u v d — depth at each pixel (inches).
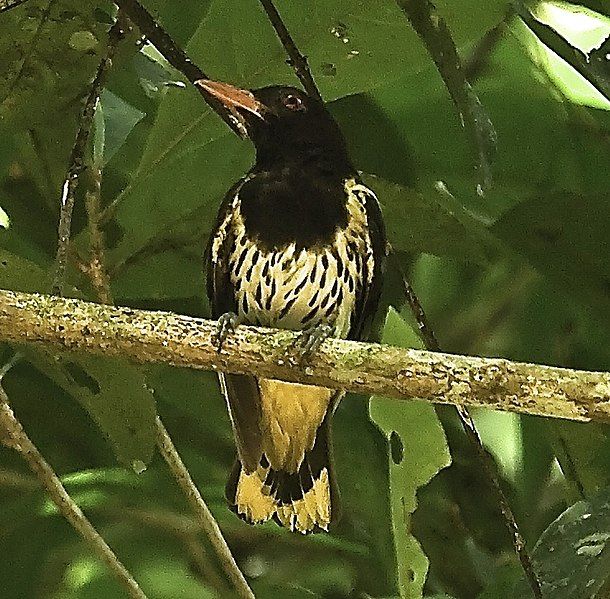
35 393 314.3
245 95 258.7
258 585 299.9
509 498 314.3
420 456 234.4
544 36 247.4
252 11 252.5
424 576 239.0
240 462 266.1
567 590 217.2
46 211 289.0
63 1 241.4
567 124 284.2
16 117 250.8
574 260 259.8
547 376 176.7
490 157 208.8
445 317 326.3
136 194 257.8
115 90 282.8
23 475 311.3
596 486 270.1
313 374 183.8
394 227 271.1
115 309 185.3
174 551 310.2
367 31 249.8
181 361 184.7
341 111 291.7
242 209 266.8
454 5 238.4
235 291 273.6
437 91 287.6
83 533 233.5
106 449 320.5
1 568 289.1
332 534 321.1
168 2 273.0
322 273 268.4
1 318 183.5
